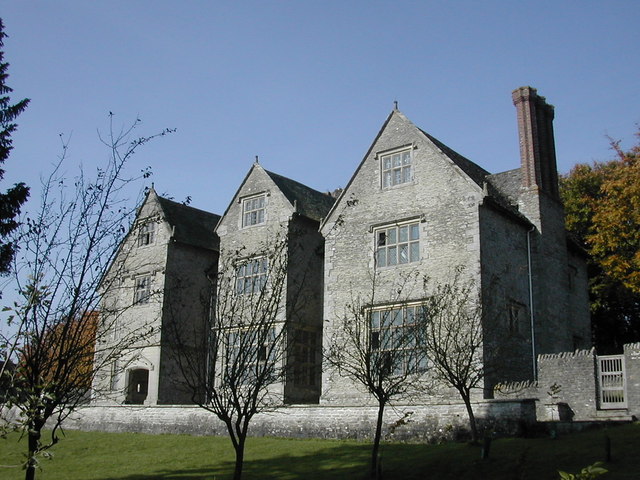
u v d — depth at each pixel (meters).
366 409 21.39
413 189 25.28
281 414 23.08
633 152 32.25
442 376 19.92
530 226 26.48
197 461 19.66
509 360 23.28
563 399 21.12
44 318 13.38
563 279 27.41
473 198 23.66
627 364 20.27
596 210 32.91
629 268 31.20
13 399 11.16
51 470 19.95
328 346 25.28
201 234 33.84
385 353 18.89
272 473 17.20
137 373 33.09
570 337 27.12
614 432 17.38
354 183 27.00
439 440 19.67
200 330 31.75
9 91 22.22
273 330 22.00
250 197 30.33
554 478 13.81
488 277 23.23
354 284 25.61
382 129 26.95
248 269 28.38
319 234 29.53
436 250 24.02
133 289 32.47
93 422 28.78
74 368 15.05
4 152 21.19
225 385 14.95
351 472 16.53
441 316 19.81
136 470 19.09
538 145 28.05
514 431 18.42
